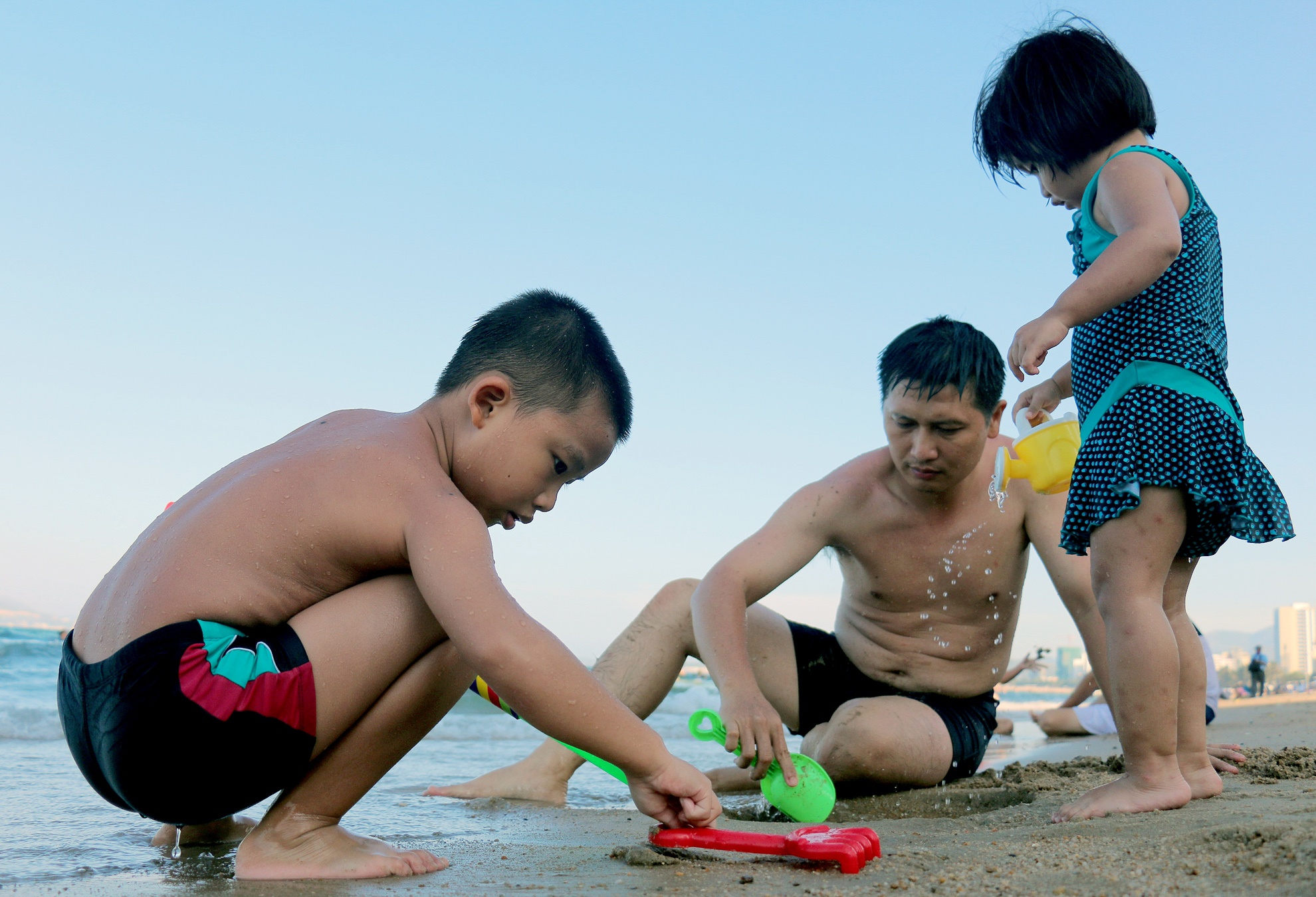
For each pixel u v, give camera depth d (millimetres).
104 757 1556
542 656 1578
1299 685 54375
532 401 1866
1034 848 1688
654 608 3176
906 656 3047
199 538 1639
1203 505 2094
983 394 2627
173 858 1920
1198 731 2256
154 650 1521
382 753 1687
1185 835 1629
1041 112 2428
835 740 2789
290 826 1683
